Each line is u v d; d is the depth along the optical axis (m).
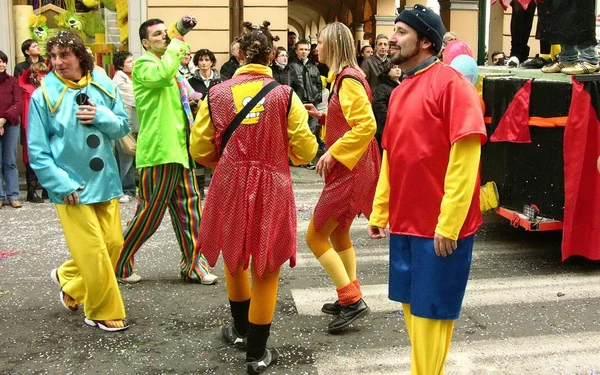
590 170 5.58
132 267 5.37
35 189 8.46
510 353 4.11
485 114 6.42
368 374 3.85
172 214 5.31
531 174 6.00
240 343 4.16
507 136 6.07
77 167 4.23
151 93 4.99
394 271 3.24
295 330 4.46
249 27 3.93
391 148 3.16
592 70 5.74
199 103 5.91
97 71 4.49
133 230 5.23
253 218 3.70
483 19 15.09
